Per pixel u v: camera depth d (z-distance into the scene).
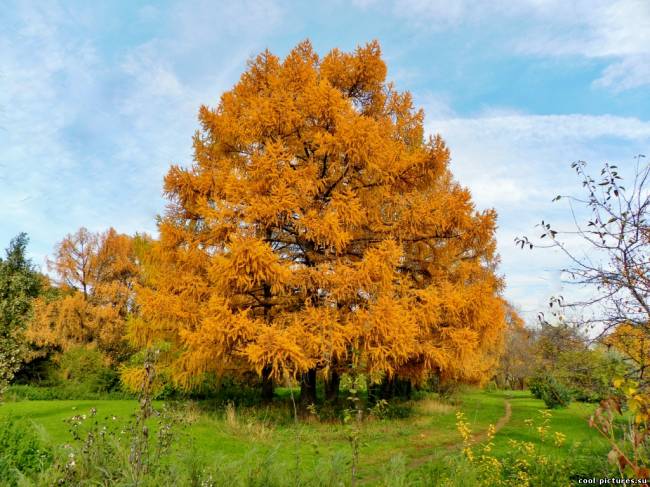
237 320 9.52
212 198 11.76
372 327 9.36
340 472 3.27
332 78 14.02
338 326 9.70
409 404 15.33
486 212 12.05
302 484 3.19
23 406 12.53
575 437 9.03
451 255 14.02
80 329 22.56
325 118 11.37
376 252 10.73
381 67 13.82
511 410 15.57
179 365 11.80
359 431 3.15
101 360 20.66
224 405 12.80
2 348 9.30
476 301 11.37
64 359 20.88
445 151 12.48
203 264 11.83
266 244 9.87
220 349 9.91
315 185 11.42
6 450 3.83
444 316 11.70
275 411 11.71
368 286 10.48
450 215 11.82
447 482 4.36
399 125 14.94
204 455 3.34
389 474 3.87
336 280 10.42
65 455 2.82
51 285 24.39
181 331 10.01
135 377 11.98
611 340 4.09
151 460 2.90
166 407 4.01
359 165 11.79
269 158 10.54
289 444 7.88
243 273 9.73
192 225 12.55
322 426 9.91
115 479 2.62
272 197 10.31
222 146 13.18
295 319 10.28
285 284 10.95
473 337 11.11
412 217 11.79
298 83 12.83
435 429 10.70
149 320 12.12
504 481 5.20
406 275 13.12
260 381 14.88
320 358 9.97
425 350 11.34
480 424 12.10
